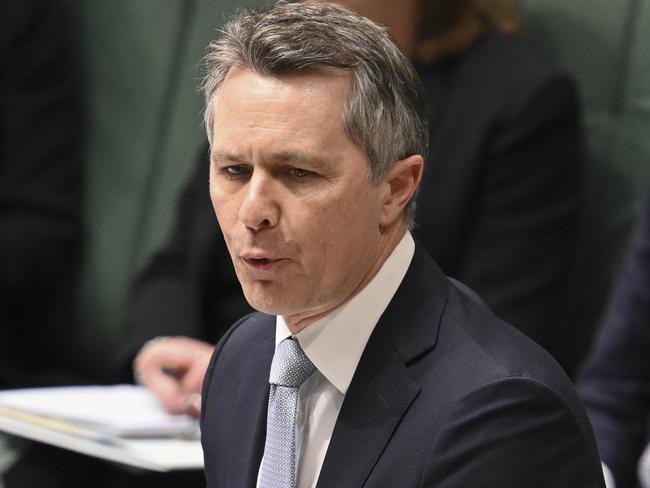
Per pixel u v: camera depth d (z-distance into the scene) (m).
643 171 7.84
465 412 3.40
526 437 3.37
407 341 3.65
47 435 6.11
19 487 7.28
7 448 7.95
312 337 3.72
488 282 7.35
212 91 3.64
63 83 9.72
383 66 3.51
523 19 8.36
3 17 9.59
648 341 6.75
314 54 3.41
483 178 7.48
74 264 9.62
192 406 6.72
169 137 9.44
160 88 9.51
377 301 3.71
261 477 3.78
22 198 9.41
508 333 3.68
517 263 7.38
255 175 3.45
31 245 9.30
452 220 7.45
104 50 9.76
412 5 7.72
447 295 3.79
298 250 3.47
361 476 3.52
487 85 7.61
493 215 7.45
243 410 4.02
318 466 3.74
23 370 9.40
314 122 3.40
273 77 3.43
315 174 3.45
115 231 9.52
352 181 3.47
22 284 9.33
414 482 3.44
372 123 3.47
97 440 6.06
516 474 3.34
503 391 3.40
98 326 9.51
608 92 8.04
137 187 9.49
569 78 7.63
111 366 9.47
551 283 7.41
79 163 9.72
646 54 7.92
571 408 3.50
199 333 8.01
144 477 7.20
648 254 6.79
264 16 3.55
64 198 9.54
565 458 3.41
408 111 3.60
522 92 7.51
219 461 4.07
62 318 9.61
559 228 7.50
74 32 9.88
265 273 3.50
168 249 8.44
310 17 3.52
